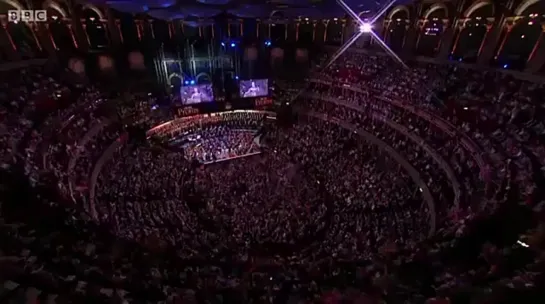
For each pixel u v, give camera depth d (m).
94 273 11.94
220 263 17.42
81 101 32.16
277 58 49.00
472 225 15.82
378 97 35.34
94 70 39.47
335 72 42.34
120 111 37.00
